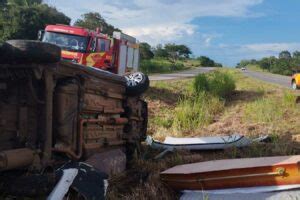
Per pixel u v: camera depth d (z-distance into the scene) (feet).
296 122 47.14
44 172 19.98
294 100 60.13
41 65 19.84
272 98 69.62
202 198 22.35
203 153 33.91
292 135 40.16
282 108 55.88
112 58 66.85
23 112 20.76
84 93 23.22
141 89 29.43
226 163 24.14
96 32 62.13
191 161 30.37
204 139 34.96
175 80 97.66
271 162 22.27
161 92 70.08
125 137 29.45
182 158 30.63
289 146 34.63
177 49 466.70
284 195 20.67
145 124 32.60
